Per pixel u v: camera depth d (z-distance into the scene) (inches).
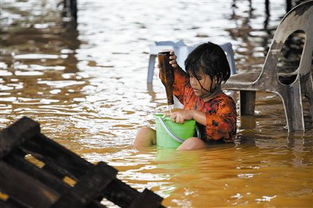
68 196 206.7
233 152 357.7
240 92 448.8
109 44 776.9
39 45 773.9
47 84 554.3
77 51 731.4
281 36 399.2
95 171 223.0
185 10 1092.5
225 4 1151.6
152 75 565.0
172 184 304.5
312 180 310.3
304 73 410.6
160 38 810.8
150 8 1135.0
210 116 366.9
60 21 986.7
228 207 274.4
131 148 368.8
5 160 213.9
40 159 226.1
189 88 382.9
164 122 368.8
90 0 1290.6
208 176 315.6
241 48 720.3
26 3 1235.9
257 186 301.0
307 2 396.5
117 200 228.5
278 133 402.9
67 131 404.5
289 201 281.9
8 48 754.8
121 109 467.5
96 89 536.4
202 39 786.2
